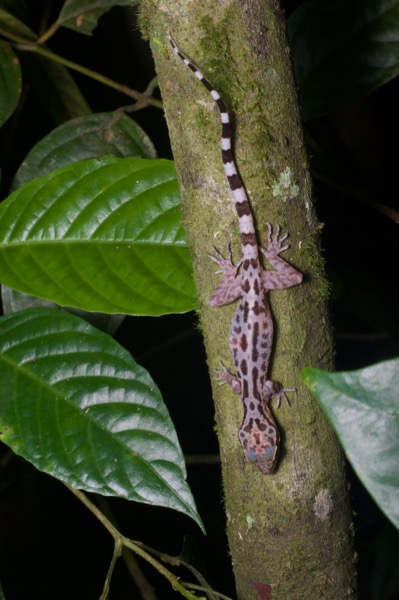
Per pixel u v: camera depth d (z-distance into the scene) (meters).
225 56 0.95
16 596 1.41
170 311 0.98
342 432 0.89
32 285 0.98
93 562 1.44
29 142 1.26
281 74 0.96
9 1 1.14
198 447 1.60
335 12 1.07
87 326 0.98
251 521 0.98
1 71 1.08
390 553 1.18
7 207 0.99
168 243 0.99
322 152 1.14
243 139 0.96
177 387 1.62
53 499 1.47
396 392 0.89
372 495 0.89
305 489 0.98
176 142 0.97
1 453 1.26
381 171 1.46
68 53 1.32
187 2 0.95
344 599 0.99
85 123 1.08
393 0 1.07
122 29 1.35
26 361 0.97
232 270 0.98
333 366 0.99
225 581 1.31
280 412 0.98
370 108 1.42
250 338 0.98
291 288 0.97
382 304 1.24
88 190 0.99
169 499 0.96
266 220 0.97
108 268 0.99
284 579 0.98
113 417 0.97
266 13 0.96
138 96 1.09
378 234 1.23
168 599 1.37
